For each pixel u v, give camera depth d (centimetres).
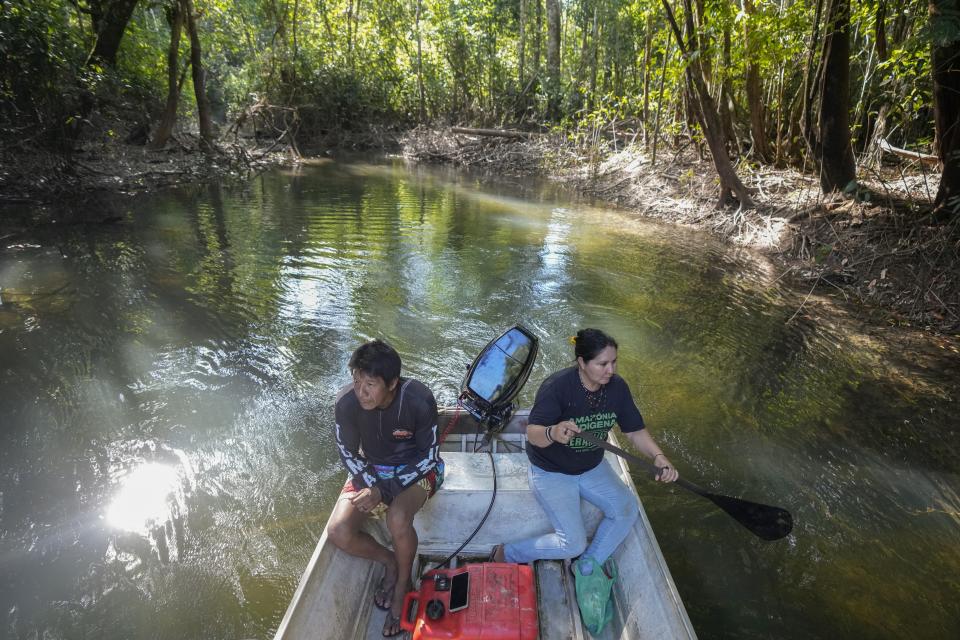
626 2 1783
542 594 263
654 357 534
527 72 2244
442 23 2184
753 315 641
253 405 435
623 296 682
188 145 1577
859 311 661
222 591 284
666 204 1177
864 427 439
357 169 1684
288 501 344
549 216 1098
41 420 405
